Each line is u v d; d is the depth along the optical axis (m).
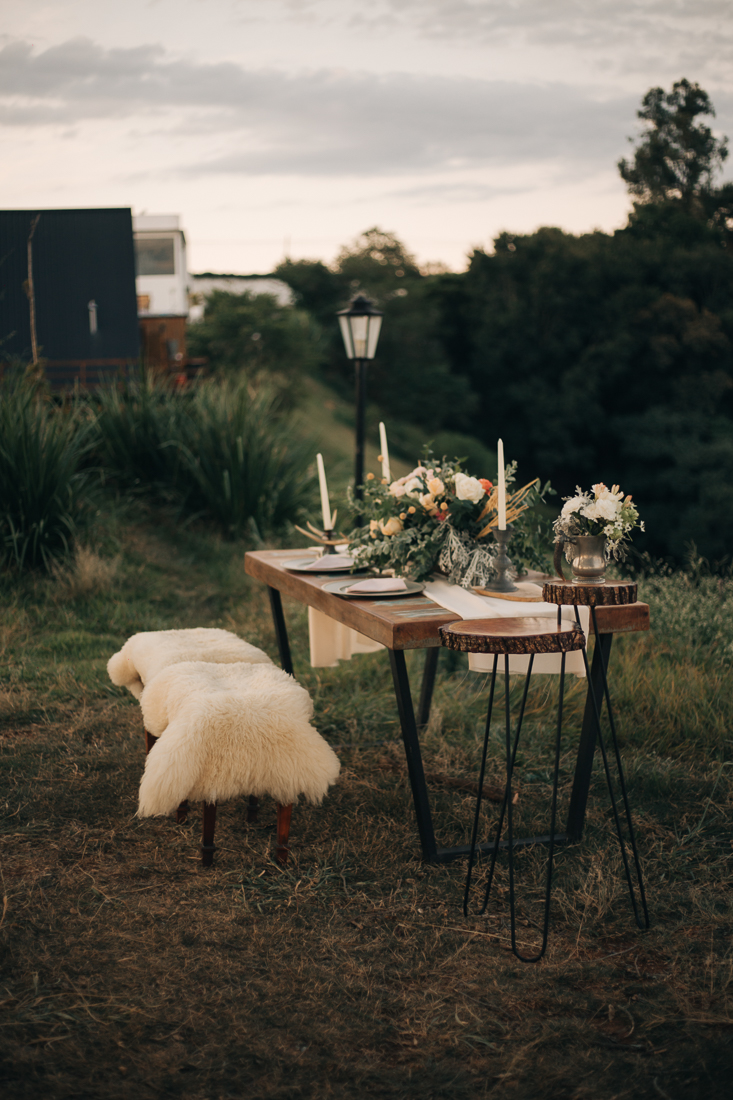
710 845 2.99
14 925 2.44
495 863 2.86
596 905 2.55
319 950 2.36
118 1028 2.02
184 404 9.41
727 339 39.09
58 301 17.84
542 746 3.95
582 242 42.09
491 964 2.30
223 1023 2.05
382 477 3.80
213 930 2.44
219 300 27.58
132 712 4.35
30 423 7.19
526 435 41.75
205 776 2.64
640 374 39.97
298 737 2.72
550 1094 1.84
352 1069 1.90
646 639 5.01
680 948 2.37
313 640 4.03
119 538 7.71
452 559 3.37
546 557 3.53
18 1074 1.86
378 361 40.06
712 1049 1.96
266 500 8.78
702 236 43.84
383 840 3.00
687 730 3.98
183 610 6.56
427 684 4.19
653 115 47.25
